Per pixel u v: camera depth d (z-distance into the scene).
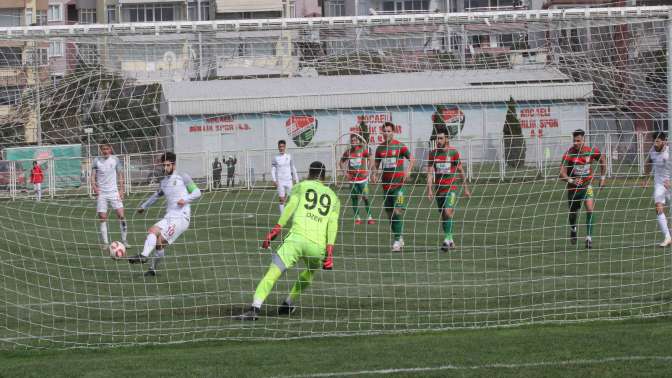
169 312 18.19
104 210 27.97
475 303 18.48
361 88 29.86
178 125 26.84
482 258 24.11
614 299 18.52
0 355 15.23
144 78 24.34
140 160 28.03
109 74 23.70
